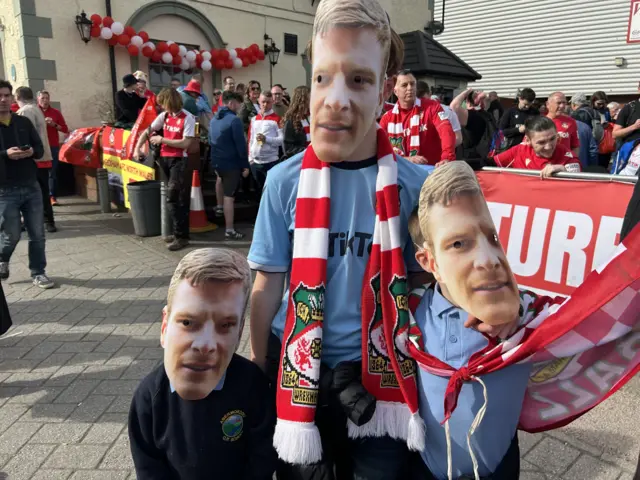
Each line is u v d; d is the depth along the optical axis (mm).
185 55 10695
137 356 3738
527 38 17234
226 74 11625
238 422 1606
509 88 17922
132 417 1626
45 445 2752
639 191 2098
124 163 7961
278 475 1654
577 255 3285
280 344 1605
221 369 1506
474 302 1373
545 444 2627
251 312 1636
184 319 1468
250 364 1651
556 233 3361
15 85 10148
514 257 3564
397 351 1449
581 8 15977
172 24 10828
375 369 1455
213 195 8195
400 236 1481
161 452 1648
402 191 1551
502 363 1369
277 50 12109
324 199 1459
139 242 6836
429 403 1465
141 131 7344
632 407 2898
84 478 2496
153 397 1585
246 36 11797
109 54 10102
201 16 11047
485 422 1438
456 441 1466
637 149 4938
